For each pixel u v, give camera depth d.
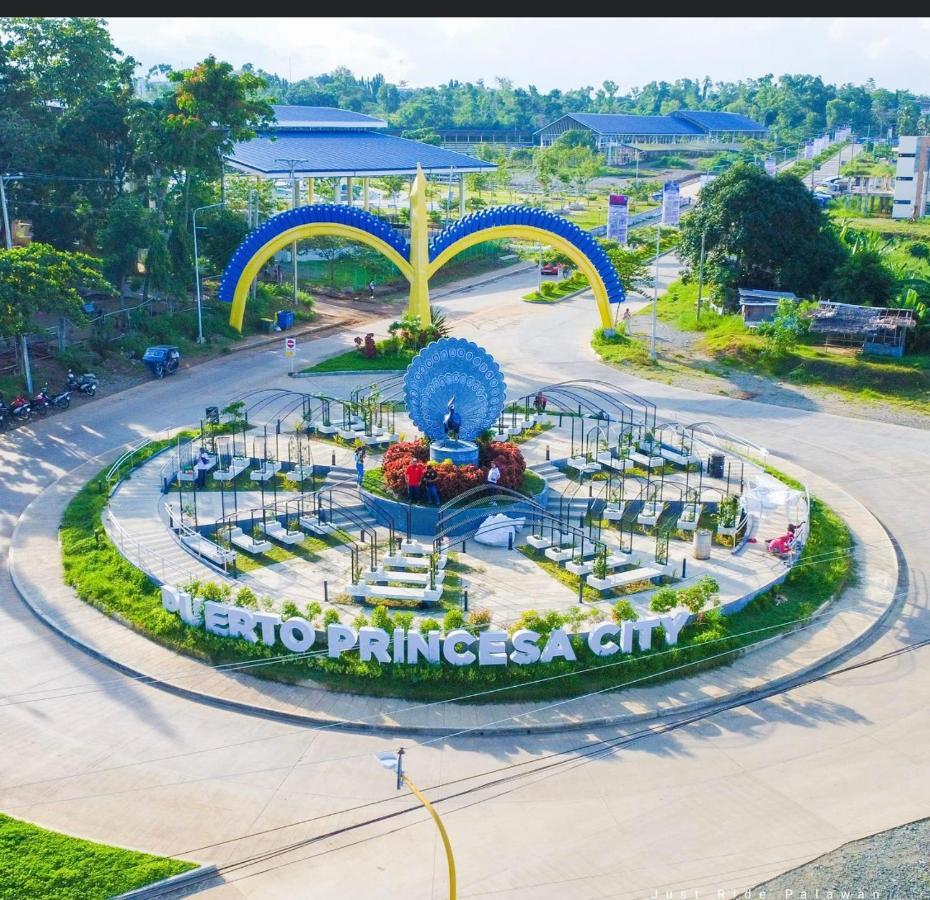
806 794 35.78
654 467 65.25
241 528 55.69
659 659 43.16
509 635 43.38
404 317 94.88
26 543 54.22
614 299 95.88
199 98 101.12
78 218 102.06
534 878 31.64
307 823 34.00
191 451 66.06
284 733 38.97
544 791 35.75
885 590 51.09
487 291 127.50
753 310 101.56
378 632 42.03
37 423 72.81
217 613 44.38
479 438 60.53
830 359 88.81
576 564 50.66
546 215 93.44
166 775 36.31
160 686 41.84
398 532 55.84
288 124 145.50
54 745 37.97
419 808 34.84
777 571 51.50
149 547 52.53
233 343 96.12
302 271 128.88
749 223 104.88
